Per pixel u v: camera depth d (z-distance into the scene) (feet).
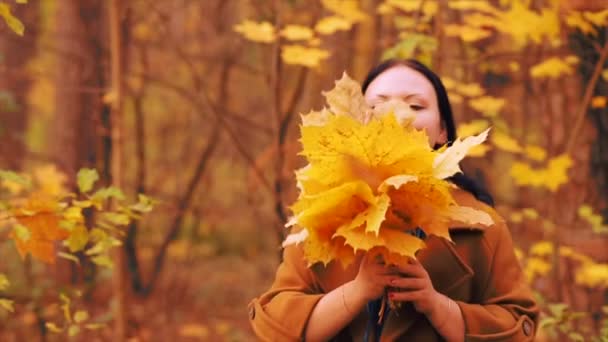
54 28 28.53
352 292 7.74
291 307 8.09
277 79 16.28
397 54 13.83
